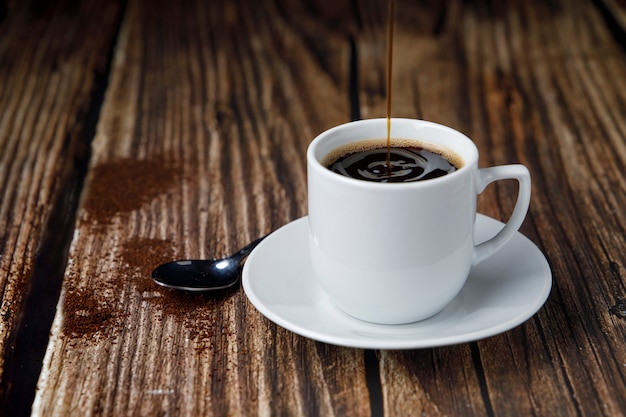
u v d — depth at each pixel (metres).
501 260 0.57
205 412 0.51
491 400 0.51
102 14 1.05
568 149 0.76
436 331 0.54
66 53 0.94
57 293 0.60
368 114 0.82
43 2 1.08
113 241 0.65
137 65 0.92
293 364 0.54
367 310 0.54
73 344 0.56
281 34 0.99
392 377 0.53
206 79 0.89
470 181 0.53
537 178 0.72
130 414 0.51
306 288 0.56
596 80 0.87
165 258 0.63
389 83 0.57
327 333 0.51
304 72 0.90
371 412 0.51
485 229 0.60
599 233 0.65
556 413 0.51
